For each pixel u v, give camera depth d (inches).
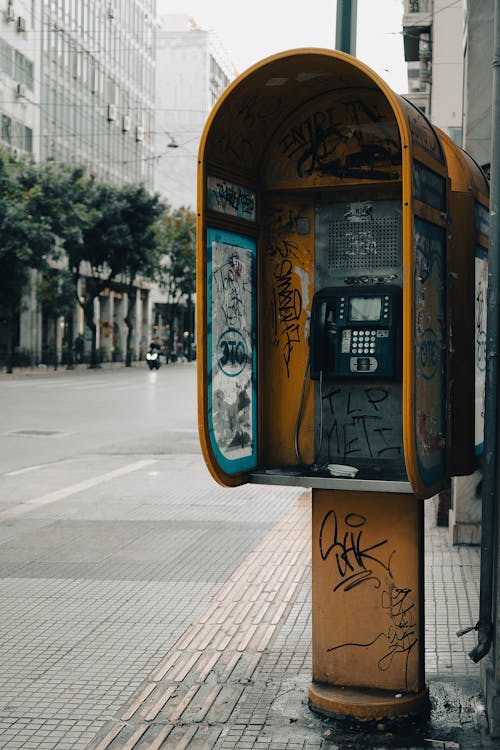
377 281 177.0
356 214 178.5
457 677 182.2
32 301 1924.2
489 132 282.0
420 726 159.0
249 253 181.5
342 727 158.9
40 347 1990.7
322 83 168.4
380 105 171.5
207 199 164.7
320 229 181.6
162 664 193.9
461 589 244.2
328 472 169.5
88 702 174.2
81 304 1942.7
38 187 1493.6
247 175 178.4
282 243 185.0
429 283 158.9
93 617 227.9
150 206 1852.9
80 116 2262.6
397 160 172.2
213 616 226.7
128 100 2662.4
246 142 176.2
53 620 225.9
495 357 159.2
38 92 1982.0
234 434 174.4
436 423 162.9
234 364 175.3
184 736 157.5
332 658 166.2
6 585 258.8
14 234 1454.2
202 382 162.1
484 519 161.0
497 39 162.4
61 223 1525.6
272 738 155.4
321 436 181.2
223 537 317.7
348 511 164.6
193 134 3772.1
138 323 2785.4
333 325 171.5
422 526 162.9
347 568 165.0
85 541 314.5
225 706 169.8
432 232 161.0
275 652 199.0
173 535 322.0
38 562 285.4
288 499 393.7
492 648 159.0
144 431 688.4
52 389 1170.0
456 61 557.9
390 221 176.1
